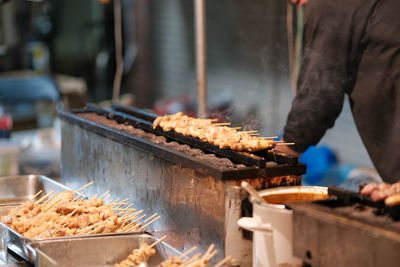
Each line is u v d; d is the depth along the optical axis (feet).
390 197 6.89
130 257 8.84
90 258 9.02
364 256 6.36
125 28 36.78
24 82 28.27
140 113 12.23
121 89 37.29
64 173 14.17
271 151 9.01
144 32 36.47
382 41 11.96
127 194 11.03
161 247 8.89
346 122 23.71
